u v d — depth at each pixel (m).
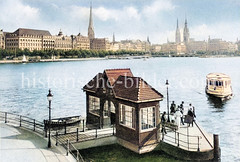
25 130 31.02
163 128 30.39
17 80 127.75
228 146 33.66
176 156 26.33
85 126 35.00
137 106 26.59
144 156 26.73
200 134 29.92
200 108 59.06
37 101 72.31
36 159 22.33
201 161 25.19
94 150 28.16
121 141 29.27
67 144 24.61
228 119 48.28
